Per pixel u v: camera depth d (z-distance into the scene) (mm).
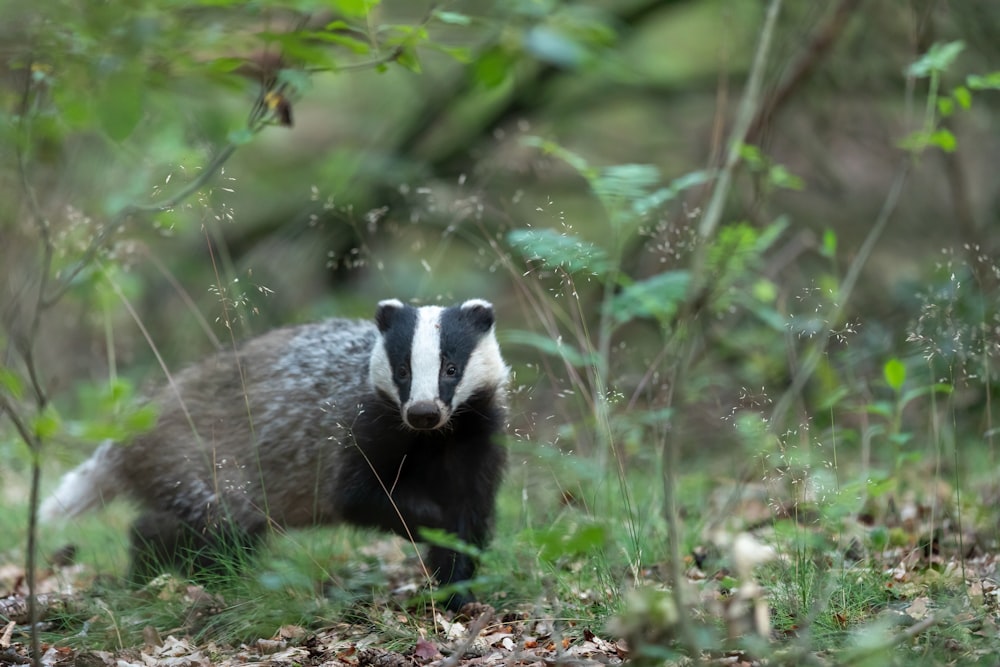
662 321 11898
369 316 18188
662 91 21984
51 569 10867
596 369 10594
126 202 12391
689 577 9562
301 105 26172
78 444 11625
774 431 10609
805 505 9500
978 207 21359
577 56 9305
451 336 10102
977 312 12383
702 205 14039
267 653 8656
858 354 14352
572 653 8000
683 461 13633
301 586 9547
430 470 10289
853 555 9789
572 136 25156
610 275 11539
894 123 21672
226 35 8266
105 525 12836
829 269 19766
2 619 9305
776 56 17234
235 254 22391
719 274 9516
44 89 9391
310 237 21484
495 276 21625
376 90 26594
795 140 21125
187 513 10867
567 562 10281
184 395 11383
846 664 6855
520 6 9523
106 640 8898
